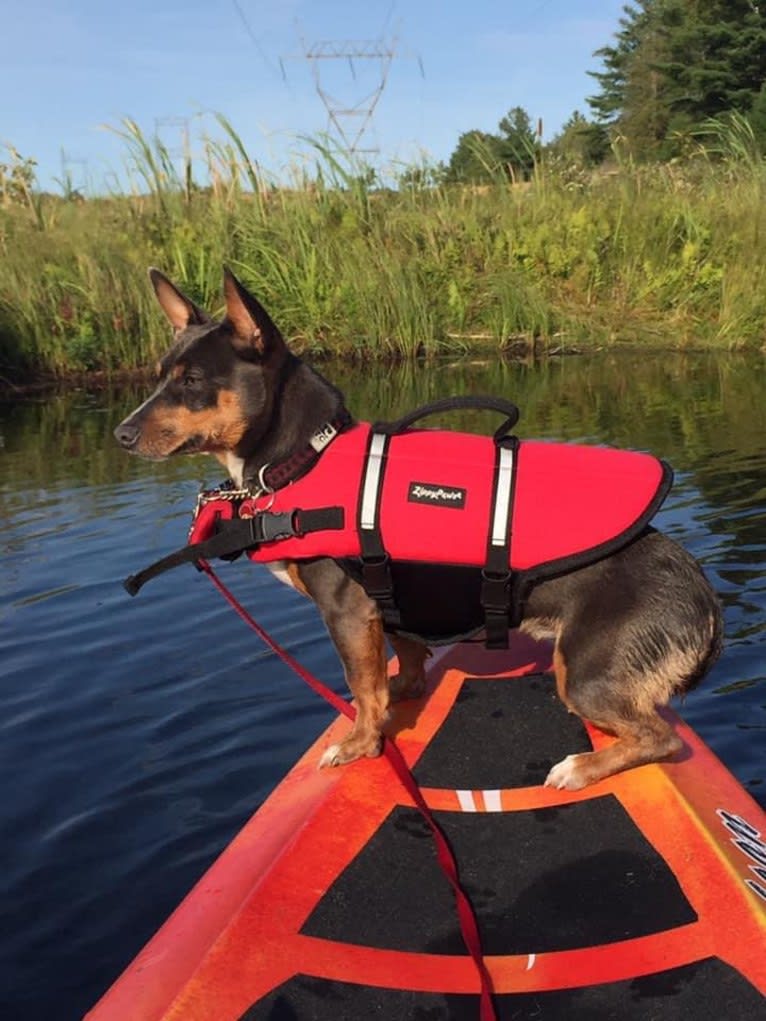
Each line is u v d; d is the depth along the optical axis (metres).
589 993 0.59
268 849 0.74
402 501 0.80
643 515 0.78
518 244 4.46
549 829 0.75
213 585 1.48
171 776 0.97
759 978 0.58
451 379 3.32
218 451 0.88
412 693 0.97
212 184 4.32
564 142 7.70
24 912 0.78
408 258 4.20
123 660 1.23
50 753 1.02
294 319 3.98
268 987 0.60
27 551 1.63
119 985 0.61
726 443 2.19
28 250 3.81
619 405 2.73
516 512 0.78
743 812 0.77
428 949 0.63
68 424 2.75
